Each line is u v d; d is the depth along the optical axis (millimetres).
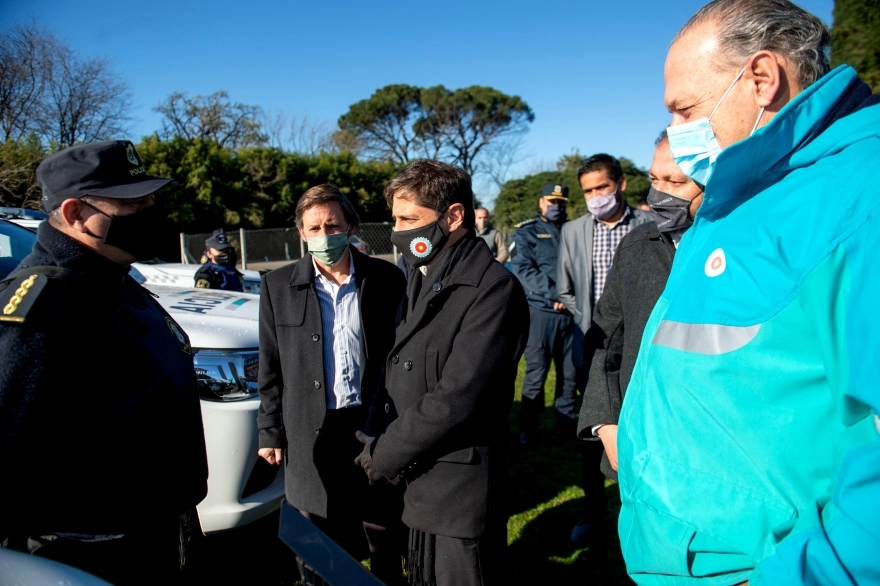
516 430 4527
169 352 1556
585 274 3598
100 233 1383
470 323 1703
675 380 995
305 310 2215
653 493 1019
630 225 3531
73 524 1307
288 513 1320
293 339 2209
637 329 1952
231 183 23406
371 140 50812
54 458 1250
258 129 36531
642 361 1156
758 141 929
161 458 1465
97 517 1331
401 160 50438
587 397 2020
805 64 973
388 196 1859
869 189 778
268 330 2277
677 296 1052
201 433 1655
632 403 1145
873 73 3191
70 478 1282
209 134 35594
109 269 1418
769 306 867
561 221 4301
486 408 1701
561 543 2936
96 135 19500
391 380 1860
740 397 906
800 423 863
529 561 2781
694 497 962
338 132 48438
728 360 910
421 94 48875
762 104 993
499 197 23516
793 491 884
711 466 951
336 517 2207
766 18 976
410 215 1773
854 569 699
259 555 2773
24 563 1177
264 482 2559
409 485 1777
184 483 1550
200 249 13539
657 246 1974
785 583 765
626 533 1147
